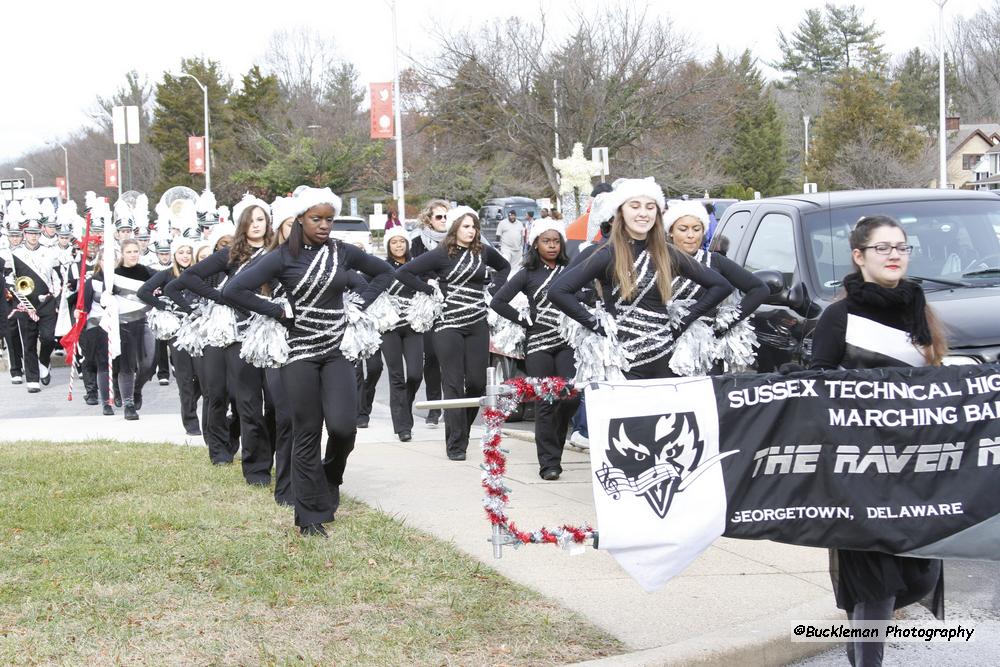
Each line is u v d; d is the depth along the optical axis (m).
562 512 7.31
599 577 5.89
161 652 4.76
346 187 53.28
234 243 8.24
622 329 6.45
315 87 61.72
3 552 6.17
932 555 4.36
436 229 11.58
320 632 5.01
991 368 4.36
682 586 5.76
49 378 16.12
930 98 80.38
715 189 44.91
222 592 5.54
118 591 5.54
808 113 77.69
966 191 8.27
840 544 4.36
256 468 8.15
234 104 62.59
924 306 4.51
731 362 6.80
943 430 4.33
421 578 5.77
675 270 6.44
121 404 13.67
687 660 4.73
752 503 4.40
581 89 40.72
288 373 6.55
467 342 9.56
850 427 4.35
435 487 8.19
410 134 47.72
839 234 7.61
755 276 6.82
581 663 4.66
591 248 7.16
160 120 71.56
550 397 4.73
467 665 4.66
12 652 4.74
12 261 15.48
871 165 45.22
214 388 8.84
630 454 4.43
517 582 5.79
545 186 46.00
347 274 6.57
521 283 8.71
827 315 4.57
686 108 41.53
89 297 13.35
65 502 7.37
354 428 6.71
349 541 6.44
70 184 85.12
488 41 41.62
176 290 8.79
